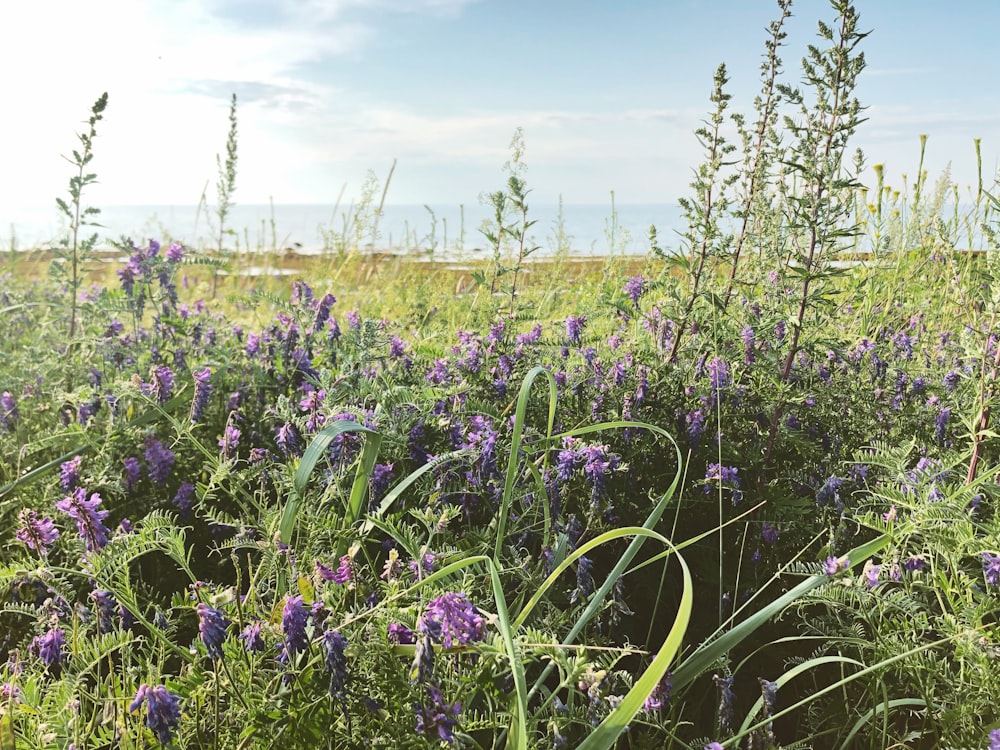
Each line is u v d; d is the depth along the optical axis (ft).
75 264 15.58
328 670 5.61
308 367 13.46
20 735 5.41
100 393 12.35
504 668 6.29
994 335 10.16
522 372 13.01
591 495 9.45
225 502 10.41
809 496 11.42
